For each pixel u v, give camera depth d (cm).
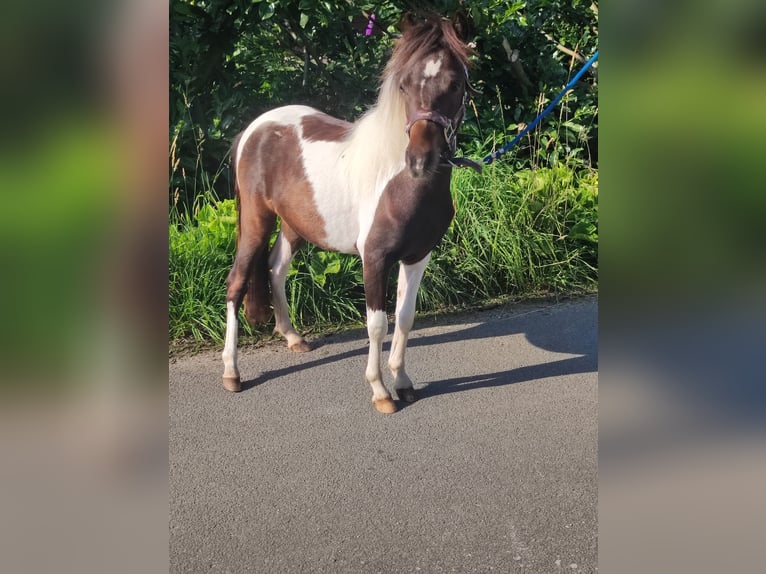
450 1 497
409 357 366
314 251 421
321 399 323
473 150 515
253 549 222
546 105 553
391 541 226
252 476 262
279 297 371
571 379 337
